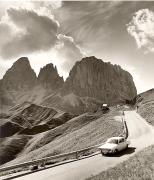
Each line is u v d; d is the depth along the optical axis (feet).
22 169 83.25
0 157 489.26
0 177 71.92
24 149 515.91
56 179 68.80
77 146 183.62
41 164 84.64
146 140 137.90
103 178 64.08
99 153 105.50
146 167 67.77
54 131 459.73
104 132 196.34
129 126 208.23
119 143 103.76
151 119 240.53
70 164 87.40
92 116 436.76
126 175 63.72
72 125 434.71
